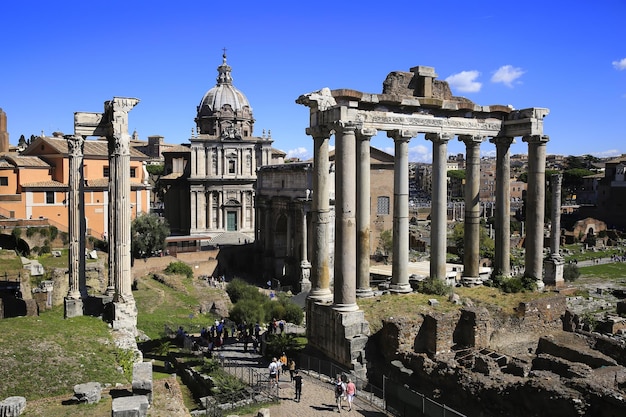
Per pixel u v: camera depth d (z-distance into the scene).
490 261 100.62
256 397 31.11
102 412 23.56
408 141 41.22
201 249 107.06
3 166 81.38
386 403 29.95
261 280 104.94
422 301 39.66
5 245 70.50
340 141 35.28
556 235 78.56
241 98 136.50
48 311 45.06
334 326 35.34
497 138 46.09
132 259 83.69
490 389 27.27
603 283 101.94
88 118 42.34
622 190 172.25
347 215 35.19
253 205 124.69
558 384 25.38
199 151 121.06
